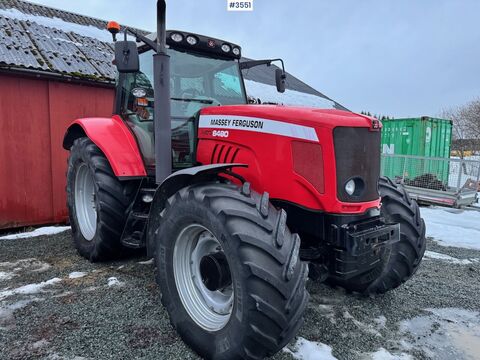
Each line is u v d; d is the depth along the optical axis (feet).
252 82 32.24
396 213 8.94
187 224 6.97
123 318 8.01
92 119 12.50
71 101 17.71
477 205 24.31
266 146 7.68
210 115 9.03
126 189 11.12
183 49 10.75
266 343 5.76
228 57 11.66
